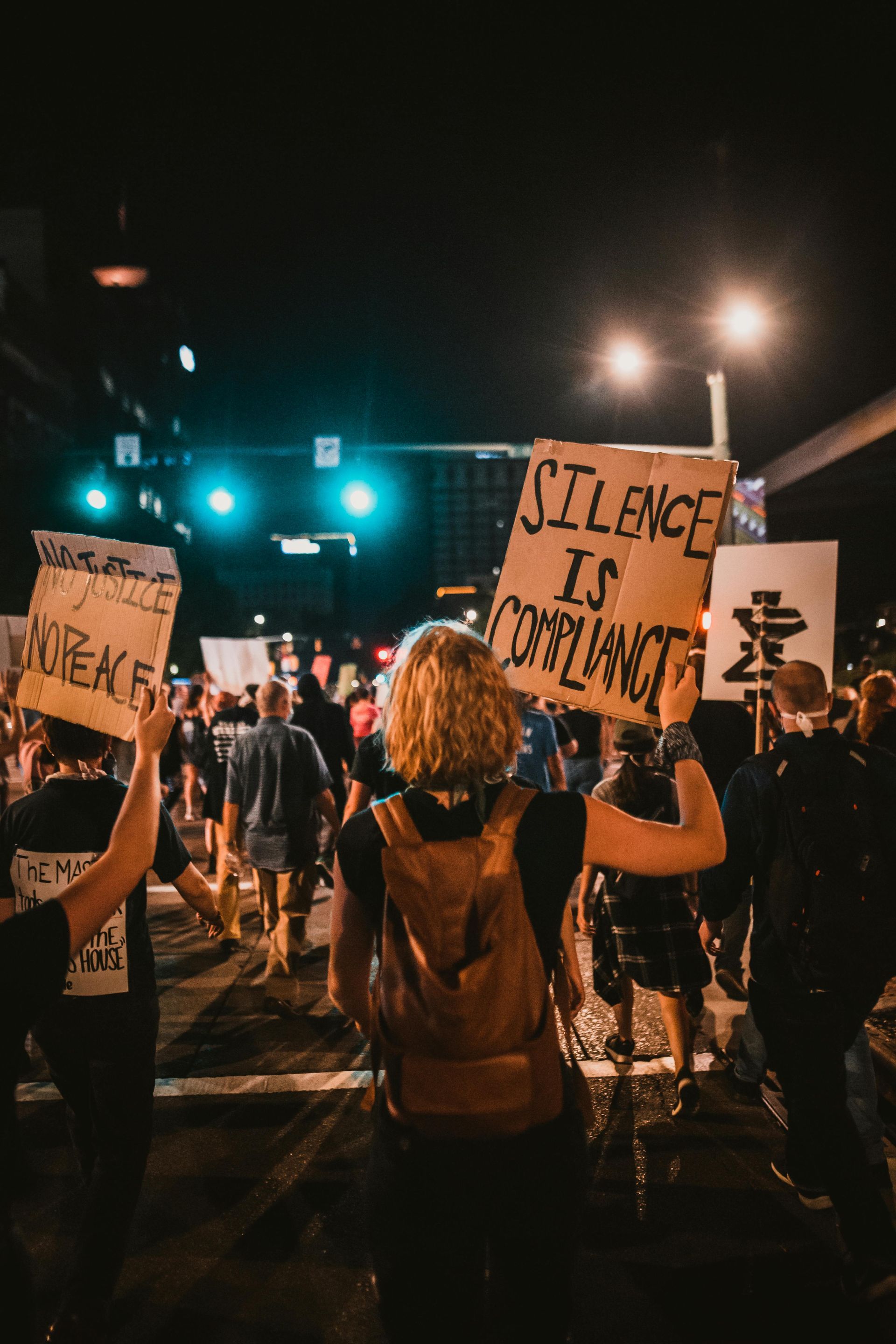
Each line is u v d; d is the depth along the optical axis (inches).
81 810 109.2
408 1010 63.8
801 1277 113.5
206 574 2459.4
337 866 71.8
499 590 103.8
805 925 110.6
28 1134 155.7
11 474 1614.2
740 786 117.8
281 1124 157.0
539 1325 66.9
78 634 98.8
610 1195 132.3
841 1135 107.5
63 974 60.2
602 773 335.6
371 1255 67.9
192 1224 127.1
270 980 210.5
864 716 232.8
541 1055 64.2
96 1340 95.4
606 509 100.7
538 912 67.9
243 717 319.6
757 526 635.5
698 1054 183.3
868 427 1375.5
